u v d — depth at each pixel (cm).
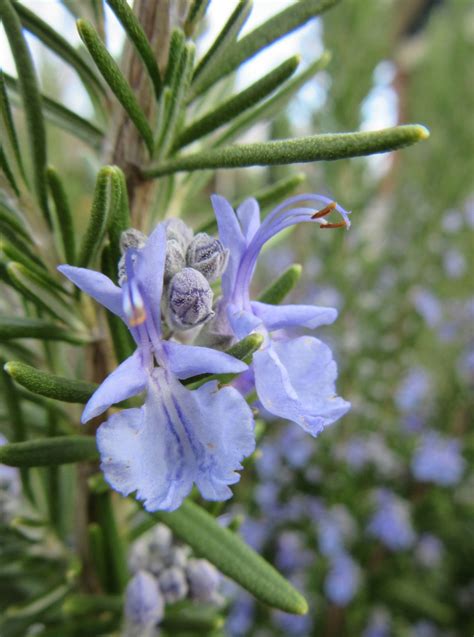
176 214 6
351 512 15
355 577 14
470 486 17
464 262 18
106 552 6
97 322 5
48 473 6
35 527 6
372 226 19
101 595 6
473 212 17
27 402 6
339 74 15
